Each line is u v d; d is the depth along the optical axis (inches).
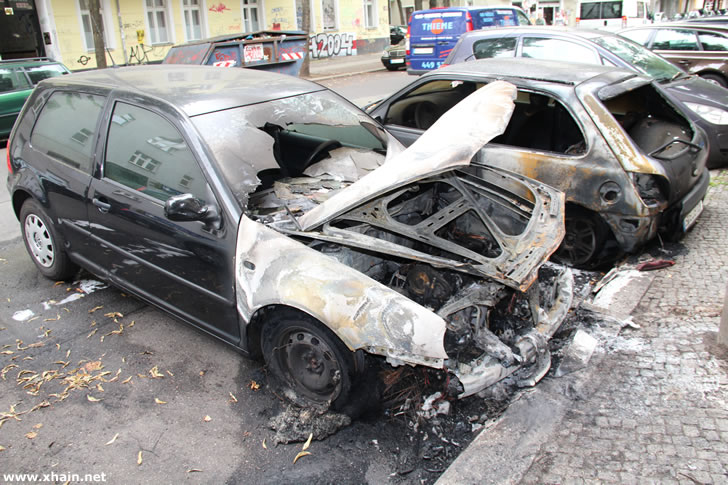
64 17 687.7
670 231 190.9
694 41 374.3
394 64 839.7
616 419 115.6
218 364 141.8
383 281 136.3
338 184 147.3
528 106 199.0
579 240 187.3
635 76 198.5
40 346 148.6
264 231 120.1
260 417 123.0
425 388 125.0
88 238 155.7
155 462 110.1
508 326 126.2
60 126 163.0
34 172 166.9
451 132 135.6
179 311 140.3
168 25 813.9
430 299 119.4
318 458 111.3
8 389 131.4
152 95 142.3
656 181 169.2
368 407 120.7
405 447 114.3
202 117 134.5
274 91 155.6
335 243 120.8
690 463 102.9
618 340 143.9
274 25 980.6
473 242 141.6
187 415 123.5
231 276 122.6
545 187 145.3
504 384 126.5
